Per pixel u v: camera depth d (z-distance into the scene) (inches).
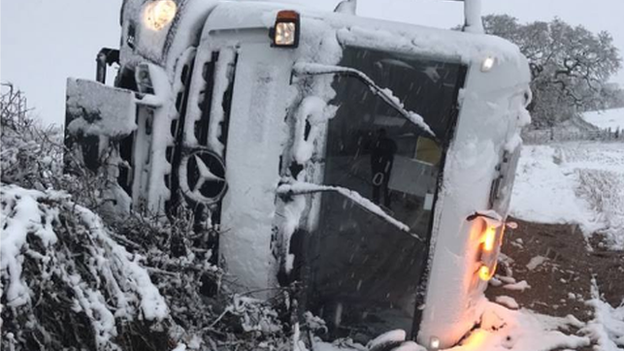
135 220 165.6
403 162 184.5
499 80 167.9
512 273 274.8
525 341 200.7
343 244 186.2
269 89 163.0
